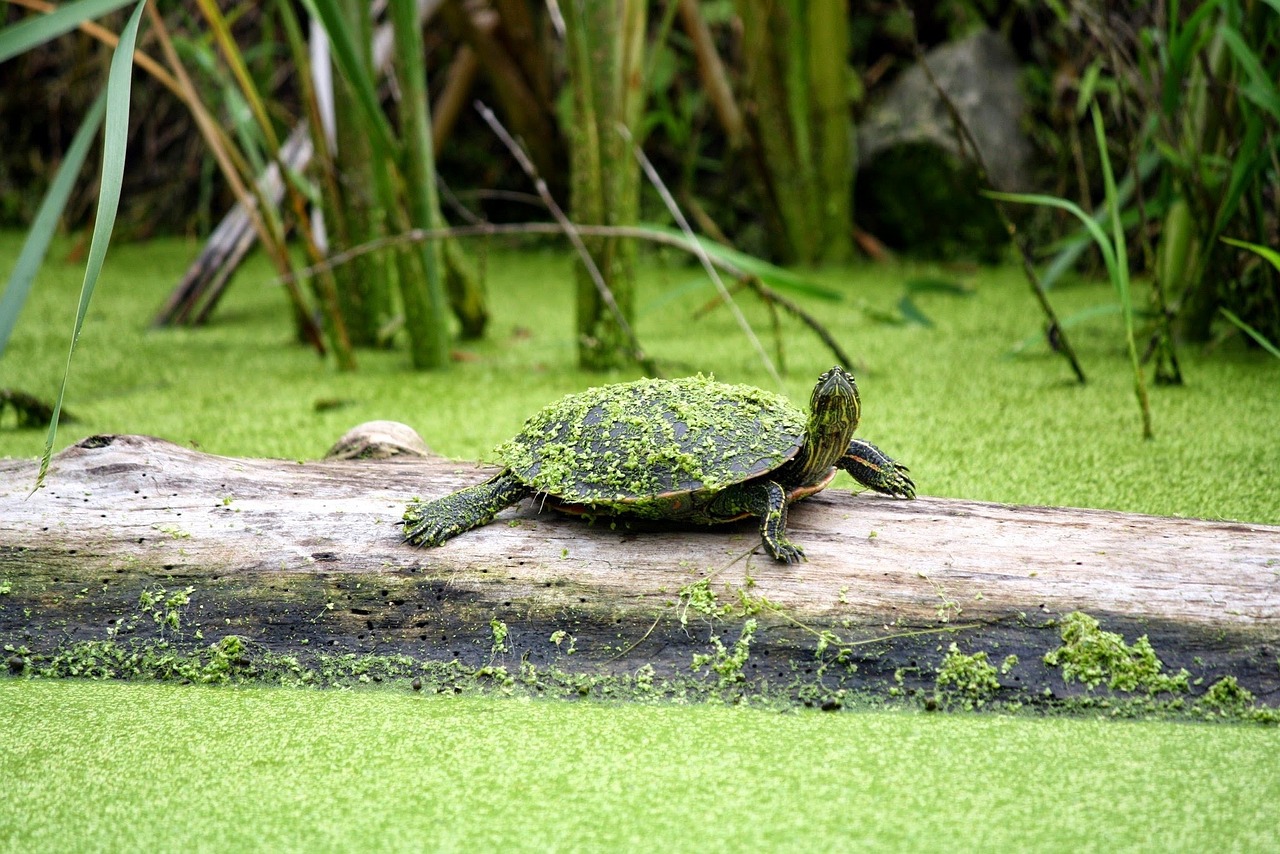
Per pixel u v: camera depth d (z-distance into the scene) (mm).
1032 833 2297
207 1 2818
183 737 2371
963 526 2455
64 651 2436
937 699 2389
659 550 2445
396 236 3086
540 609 2428
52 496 2488
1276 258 2639
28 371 3271
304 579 2447
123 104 2396
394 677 2420
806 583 2420
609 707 2391
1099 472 2658
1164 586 2402
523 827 2307
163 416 2859
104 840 2307
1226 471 2650
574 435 2463
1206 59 2816
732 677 2402
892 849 2291
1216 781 2322
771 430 2445
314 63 3365
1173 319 2871
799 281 2789
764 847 2293
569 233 2891
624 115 2965
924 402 2865
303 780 2338
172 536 2467
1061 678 2389
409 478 2535
